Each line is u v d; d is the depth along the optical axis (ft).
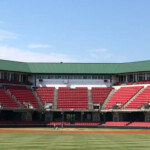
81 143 145.38
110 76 386.32
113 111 324.19
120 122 313.53
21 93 352.90
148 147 129.90
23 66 389.39
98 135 205.16
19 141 153.99
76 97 358.84
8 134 208.03
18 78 381.40
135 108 313.73
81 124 323.16
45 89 374.43
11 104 323.78
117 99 346.54
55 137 182.70
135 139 172.04
